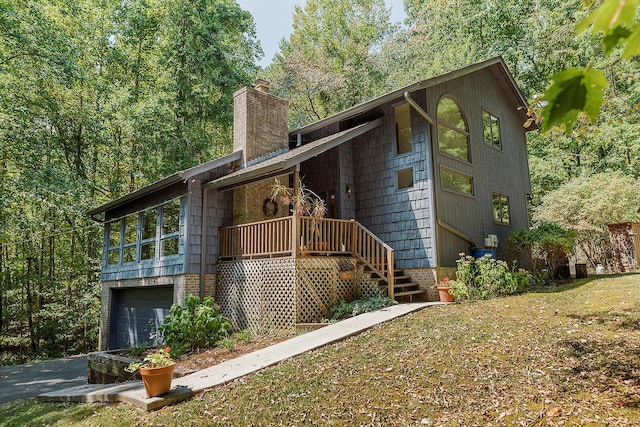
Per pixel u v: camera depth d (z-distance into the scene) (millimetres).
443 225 10930
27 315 18469
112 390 6160
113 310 14539
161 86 22609
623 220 16125
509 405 4316
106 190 20266
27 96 15195
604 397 4270
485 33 25953
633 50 1174
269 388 5305
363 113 12820
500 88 15367
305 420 4367
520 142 16406
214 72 22906
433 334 6848
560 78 1197
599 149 22875
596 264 16656
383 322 7996
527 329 6656
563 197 17234
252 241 10617
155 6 22500
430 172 10977
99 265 19438
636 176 20953
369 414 4375
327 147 10453
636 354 5188
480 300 9539
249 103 12828
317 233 10023
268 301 9828
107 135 18750
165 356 5594
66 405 6266
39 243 18812
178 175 10750
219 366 6570
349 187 12688
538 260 13375
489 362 5445
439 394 4691
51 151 15828
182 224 11297
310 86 26109
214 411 4797
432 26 28609
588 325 6559
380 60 28172
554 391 4516
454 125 12383
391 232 11750
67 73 14672
